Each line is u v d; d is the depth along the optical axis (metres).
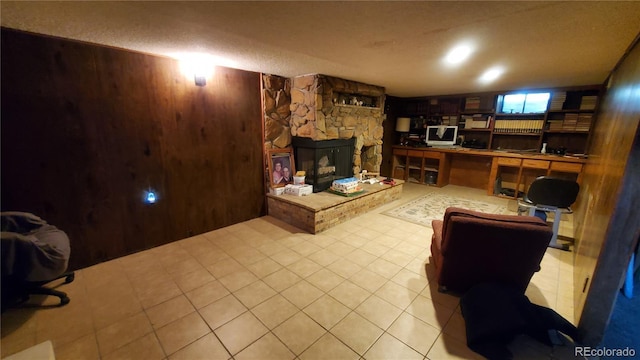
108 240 2.62
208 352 1.64
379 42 2.12
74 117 2.28
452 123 5.79
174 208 3.03
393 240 3.16
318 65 2.98
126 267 2.54
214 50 2.42
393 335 1.77
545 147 4.74
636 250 2.22
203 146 3.15
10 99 2.00
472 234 1.87
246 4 1.45
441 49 2.31
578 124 4.40
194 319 1.90
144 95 2.63
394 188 4.68
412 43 2.13
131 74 2.52
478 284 2.00
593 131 4.02
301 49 2.33
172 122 2.86
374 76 3.65
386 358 1.60
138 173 2.71
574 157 4.23
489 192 5.11
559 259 2.79
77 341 1.71
